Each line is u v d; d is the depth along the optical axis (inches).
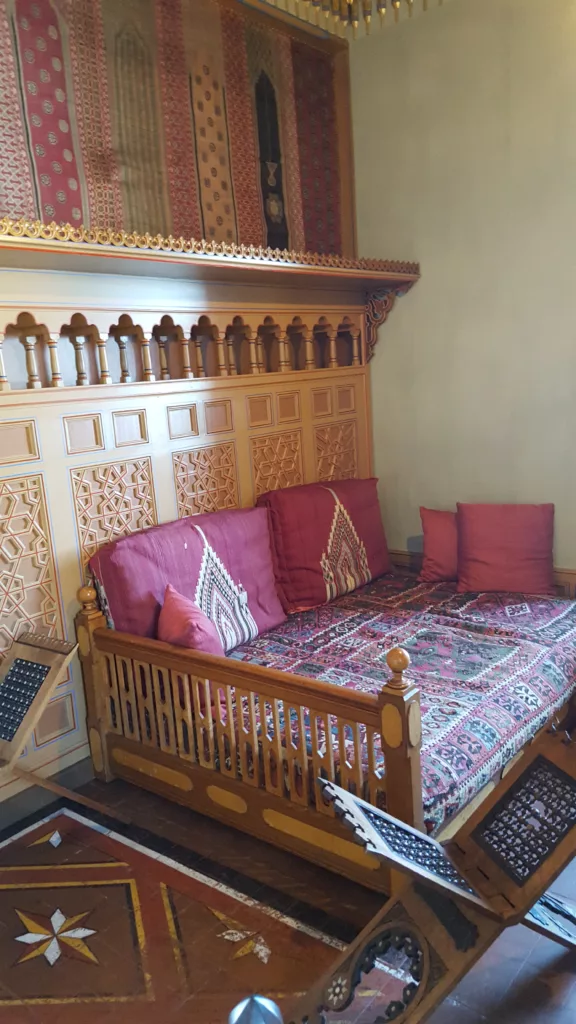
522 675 109.6
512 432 154.5
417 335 163.8
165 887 91.6
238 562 127.3
